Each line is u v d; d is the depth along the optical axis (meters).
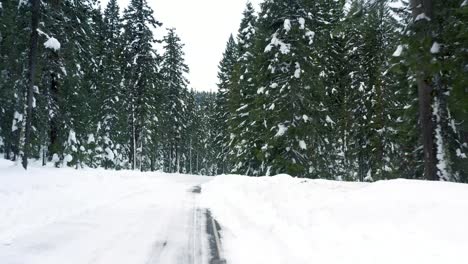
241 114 34.50
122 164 49.94
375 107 28.22
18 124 24.48
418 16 12.62
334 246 7.21
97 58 39.72
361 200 9.34
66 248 7.52
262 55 25.64
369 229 7.44
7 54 23.39
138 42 43.91
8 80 24.16
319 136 26.61
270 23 25.88
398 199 8.45
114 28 46.28
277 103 24.73
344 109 31.53
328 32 29.11
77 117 29.20
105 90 41.94
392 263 5.85
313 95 25.39
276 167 25.50
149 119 45.41
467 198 7.39
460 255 5.46
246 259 7.27
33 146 25.06
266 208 11.70
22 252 7.13
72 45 25.25
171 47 57.72
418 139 17.62
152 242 8.30
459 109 13.70
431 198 7.89
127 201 14.27
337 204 9.69
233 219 11.09
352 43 30.55
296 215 9.83
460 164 15.15
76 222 9.92
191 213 12.14
